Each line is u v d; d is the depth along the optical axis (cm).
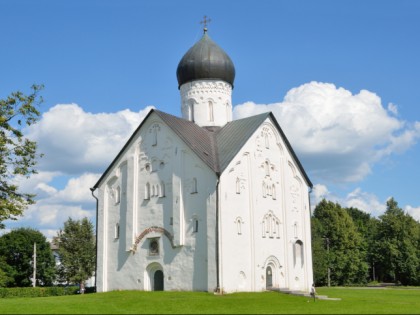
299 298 3978
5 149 3866
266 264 4775
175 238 4575
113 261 5175
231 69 5712
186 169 4662
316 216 10194
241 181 4681
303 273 5266
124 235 5106
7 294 5916
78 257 7644
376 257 9875
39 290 6184
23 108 3944
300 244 5247
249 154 4831
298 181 5447
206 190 4459
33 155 3997
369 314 2844
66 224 7894
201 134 5122
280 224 5084
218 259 4256
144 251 4862
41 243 9294
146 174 5012
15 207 3809
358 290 6053
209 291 4253
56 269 8838
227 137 5059
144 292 4394
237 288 4394
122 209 5200
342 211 9906
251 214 4697
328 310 3073
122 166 5300
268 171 5059
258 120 5084
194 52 5656
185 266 4494
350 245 9681
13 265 9044
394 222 9781
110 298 3800
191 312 2920
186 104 5662
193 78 5628
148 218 4897
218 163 4566
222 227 4338
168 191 4778
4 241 9025
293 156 5409
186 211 4581
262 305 3366
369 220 12838
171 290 4559
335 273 9431
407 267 9450
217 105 5569
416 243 9625
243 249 4544
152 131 5034
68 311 2919
